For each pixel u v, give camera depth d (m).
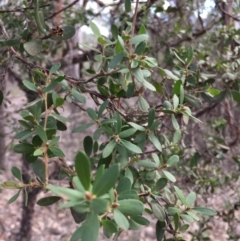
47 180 0.35
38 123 0.37
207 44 0.94
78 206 0.24
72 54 1.16
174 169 0.86
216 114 1.03
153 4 0.92
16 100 1.40
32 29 0.75
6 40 0.48
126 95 0.46
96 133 0.40
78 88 0.48
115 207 0.28
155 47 0.96
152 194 0.41
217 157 0.89
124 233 1.76
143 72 0.43
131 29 0.48
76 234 0.27
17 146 0.37
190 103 0.51
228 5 0.92
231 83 0.69
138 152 0.39
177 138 0.48
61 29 0.45
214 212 0.40
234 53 0.78
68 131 1.37
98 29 0.46
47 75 0.41
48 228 1.79
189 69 0.62
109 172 0.25
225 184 0.95
